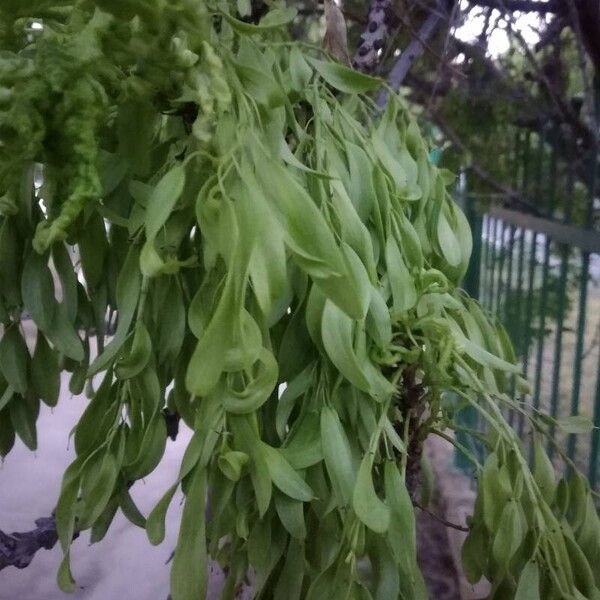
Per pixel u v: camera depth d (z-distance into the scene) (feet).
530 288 2.96
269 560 1.14
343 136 1.24
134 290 1.09
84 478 1.14
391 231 1.20
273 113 1.03
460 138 2.82
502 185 2.99
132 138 0.96
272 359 0.91
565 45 2.51
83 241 1.23
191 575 0.98
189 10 0.78
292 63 1.24
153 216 0.89
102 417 1.19
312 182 1.11
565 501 1.31
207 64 0.83
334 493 1.06
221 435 1.01
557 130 2.67
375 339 1.12
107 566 2.48
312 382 1.14
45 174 1.05
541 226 2.77
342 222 1.08
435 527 2.68
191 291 1.17
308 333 1.15
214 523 1.13
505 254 3.29
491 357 1.22
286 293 1.07
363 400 1.13
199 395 0.78
